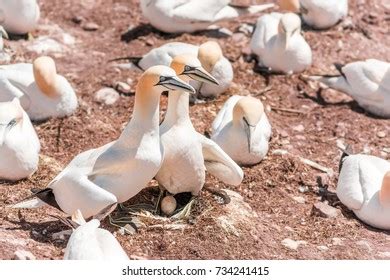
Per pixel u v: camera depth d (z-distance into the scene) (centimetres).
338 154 1736
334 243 1462
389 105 1839
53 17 2136
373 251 1445
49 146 1684
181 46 1873
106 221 1433
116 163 1375
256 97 1889
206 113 1792
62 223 1414
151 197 1502
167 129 1436
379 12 2248
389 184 1473
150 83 1362
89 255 1239
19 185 1533
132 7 2202
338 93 1936
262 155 1644
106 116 1797
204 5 2055
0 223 1400
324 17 2117
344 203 1538
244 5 2142
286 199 1579
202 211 1464
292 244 1442
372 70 1850
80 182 1362
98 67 1952
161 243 1398
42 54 1978
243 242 1423
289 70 1966
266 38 1966
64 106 1752
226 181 1502
